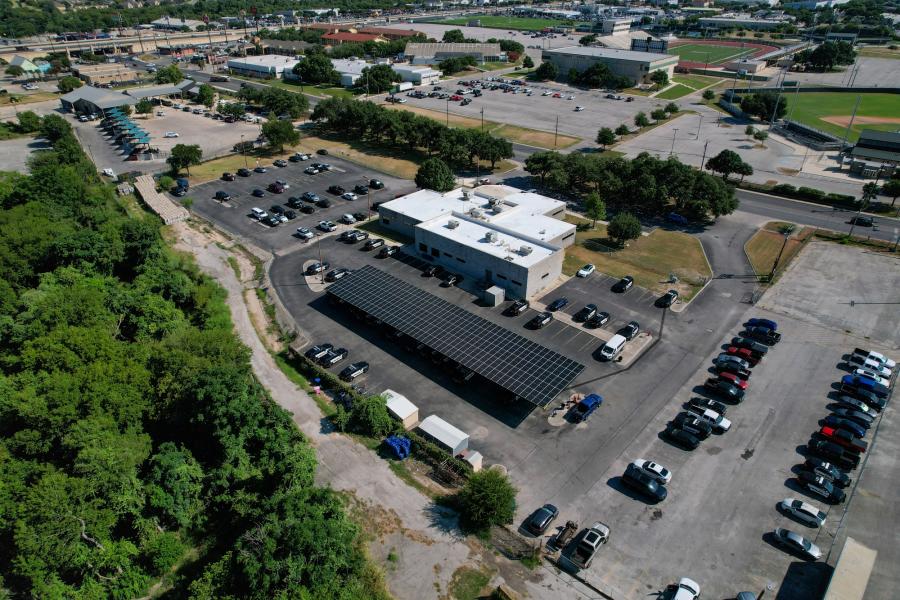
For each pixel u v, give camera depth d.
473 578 45.72
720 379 65.81
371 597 43.34
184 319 77.31
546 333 75.81
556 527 49.81
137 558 47.41
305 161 140.12
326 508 45.88
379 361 71.00
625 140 155.00
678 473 55.03
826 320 77.00
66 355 56.44
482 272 86.94
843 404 62.25
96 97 180.62
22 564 41.84
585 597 44.41
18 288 79.88
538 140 155.88
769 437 58.94
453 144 132.12
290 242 100.62
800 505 50.22
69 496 44.38
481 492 48.66
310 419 61.59
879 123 165.50
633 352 72.00
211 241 101.00
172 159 128.00
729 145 149.50
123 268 87.94
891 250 93.44
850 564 42.66
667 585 45.06
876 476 54.25
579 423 61.19
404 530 49.56
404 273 90.88
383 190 122.56
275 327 77.81
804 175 128.12
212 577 42.75
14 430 52.47
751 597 43.41
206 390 53.62
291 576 41.06
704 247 97.38
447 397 65.12
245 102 193.12
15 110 186.50
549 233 93.06
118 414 53.19
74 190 103.00
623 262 93.00
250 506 50.12
